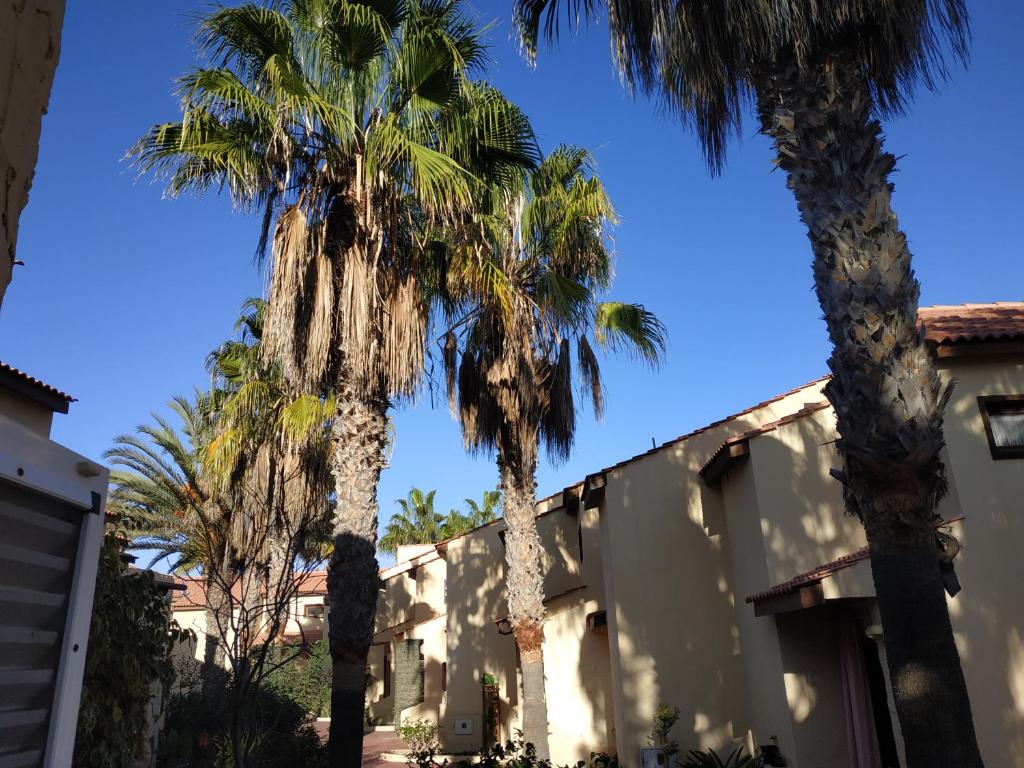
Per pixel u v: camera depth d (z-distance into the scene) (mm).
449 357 14156
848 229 5875
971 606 9414
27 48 1487
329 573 9281
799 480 12305
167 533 20000
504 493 13758
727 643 13844
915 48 6652
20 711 2275
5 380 11000
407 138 9562
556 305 13242
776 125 6504
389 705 28797
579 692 16484
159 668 8164
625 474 15000
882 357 5547
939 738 4988
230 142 9781
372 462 9555
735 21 6477
